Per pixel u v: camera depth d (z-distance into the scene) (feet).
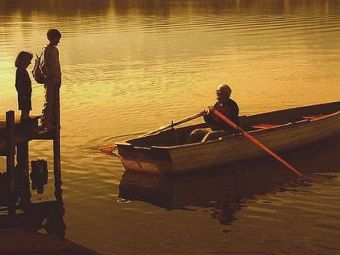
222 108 40.19
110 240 28.32
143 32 128.67
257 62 84.94
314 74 74.84
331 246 26.94
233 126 39.09
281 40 108.27
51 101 38.01
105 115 55.01
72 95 65.05
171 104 59.36
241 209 31.73
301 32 120.16
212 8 193.47
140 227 29.78
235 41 108.68
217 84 69.62
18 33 132.77
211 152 37.76
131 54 95.96
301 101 60.44
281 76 73.97
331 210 31.22
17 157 39.91
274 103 59.77
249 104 59.52
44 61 37.55
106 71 80.59
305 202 32.50
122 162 38.55
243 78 73.26
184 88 67.56
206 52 95.76
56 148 38.22
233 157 38.81
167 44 107.04
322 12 170.50
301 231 28.60
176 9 193.47
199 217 30.86
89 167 39.55
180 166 36.83
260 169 38.40
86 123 51.98
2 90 69.92
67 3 240.32
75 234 29.22
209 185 35.60
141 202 33.24
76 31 134.82
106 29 137.59
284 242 27.48
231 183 35.88
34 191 35.83
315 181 35.91
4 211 32.94
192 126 41.91
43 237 25.13
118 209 32.32
